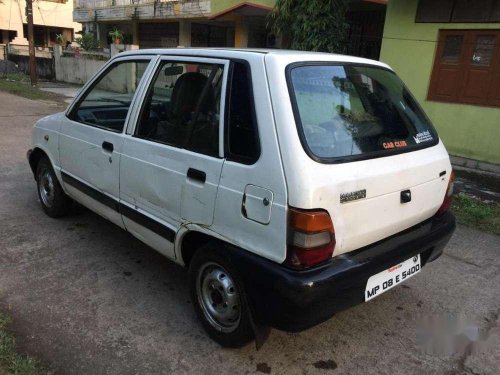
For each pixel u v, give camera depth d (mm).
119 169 3199
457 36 7590
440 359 2660
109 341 2648
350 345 2748
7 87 15438
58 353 2516
